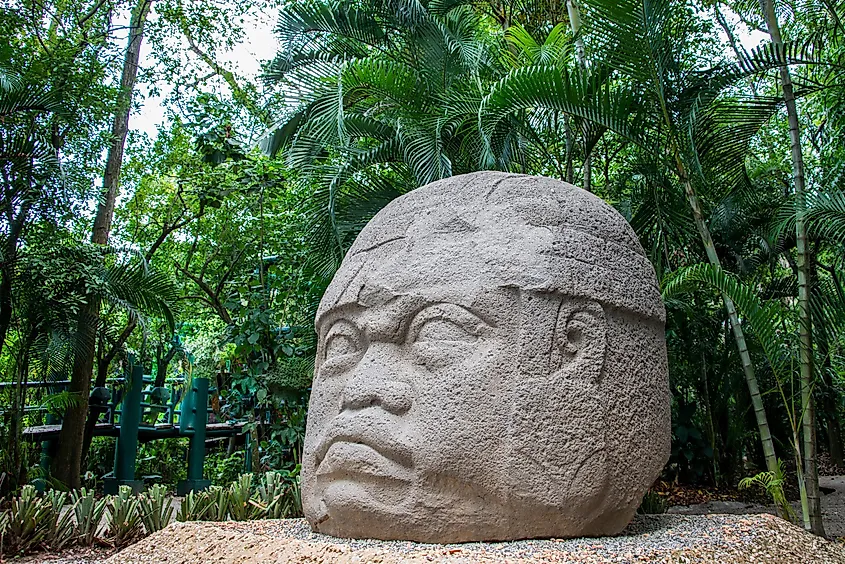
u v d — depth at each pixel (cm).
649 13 445
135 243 1024
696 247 645
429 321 306
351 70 584
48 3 895
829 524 535
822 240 680
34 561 412
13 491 674
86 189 710
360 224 603
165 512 450
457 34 660
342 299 339
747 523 315
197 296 1033
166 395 945
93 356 827
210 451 1155
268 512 449
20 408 741
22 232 713
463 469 280
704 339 714
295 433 673
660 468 312
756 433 739
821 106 719
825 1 579
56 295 726
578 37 586
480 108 489
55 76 723
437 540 282
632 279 327
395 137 614
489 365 289
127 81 952
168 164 1011
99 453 1002
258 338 721
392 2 617
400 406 294
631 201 631
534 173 671
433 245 326
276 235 798
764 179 764
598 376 297
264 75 675
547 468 278
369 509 288
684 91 464
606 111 466
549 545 270
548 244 310
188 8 938
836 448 1012
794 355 504
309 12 649
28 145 684
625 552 256
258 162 844
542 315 296
